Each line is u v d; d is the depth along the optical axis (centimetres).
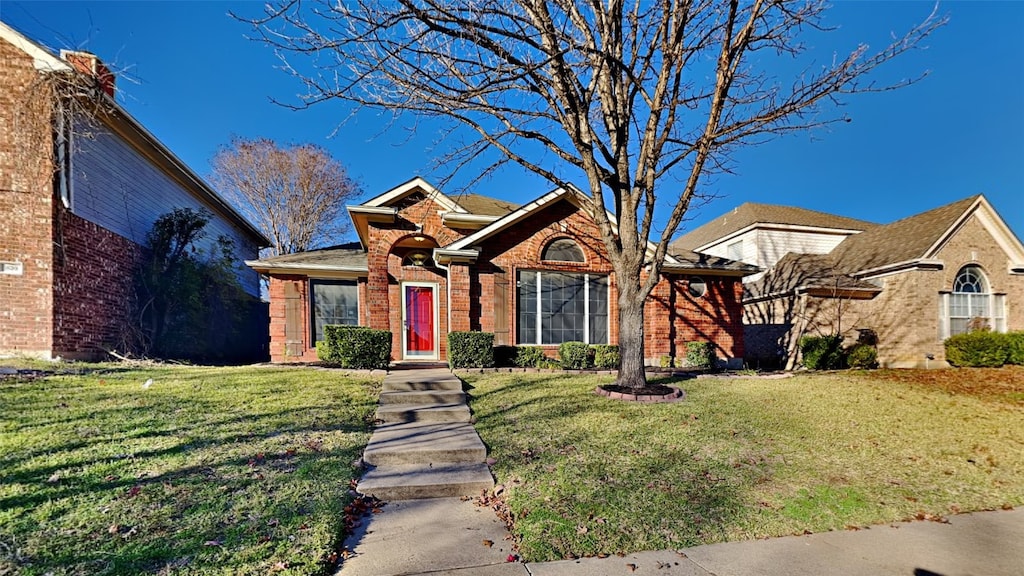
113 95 1030
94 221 1013
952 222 1431
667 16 711
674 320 1287
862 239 1822
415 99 705
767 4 684
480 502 412
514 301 1154
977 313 1454
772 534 360
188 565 278
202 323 1379
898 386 980
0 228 867
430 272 1316
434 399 698
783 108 694
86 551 283
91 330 998
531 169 778
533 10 664
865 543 351
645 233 788
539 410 665
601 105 863
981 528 384
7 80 891
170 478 392
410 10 561
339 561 306
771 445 560
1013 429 679
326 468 445
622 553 322
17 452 417
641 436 564
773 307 1642
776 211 2200
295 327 1291
